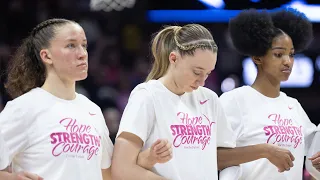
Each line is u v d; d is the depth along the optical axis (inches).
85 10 815.7
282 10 391.2
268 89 377.1
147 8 810.8
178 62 313.1
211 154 321.1
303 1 734.5
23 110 294.0
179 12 797.9
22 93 315.0
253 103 371.9
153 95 315.9
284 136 365.7
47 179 290.0
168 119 314.3
